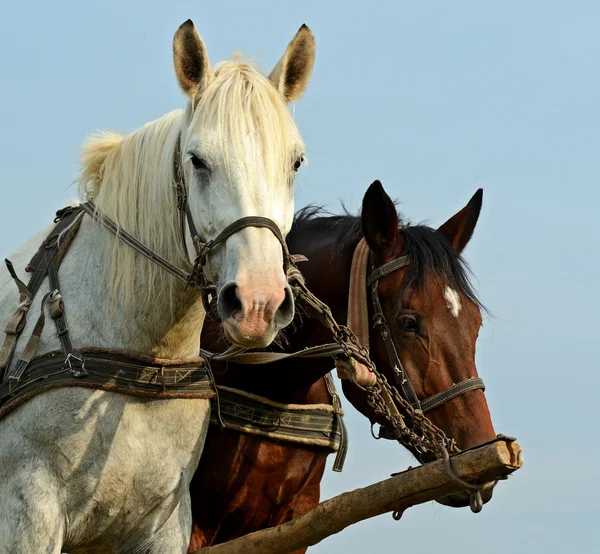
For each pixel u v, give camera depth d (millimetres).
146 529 7859
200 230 7219
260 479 9578
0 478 7477
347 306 9547
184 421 7910
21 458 7402
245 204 6949
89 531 7656
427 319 8898
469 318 8977
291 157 7289
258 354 8859
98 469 7477
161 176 7820
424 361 8859
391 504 7156
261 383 9664
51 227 8617
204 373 8156
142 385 7684
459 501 8562
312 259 9891
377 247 9297
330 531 7375
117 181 8109
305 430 9758
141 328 7840
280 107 7344
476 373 8867
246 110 7191
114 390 7555
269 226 6918
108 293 7828
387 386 8445
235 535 9703
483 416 8680
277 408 9656
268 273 6719
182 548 7988
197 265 7188
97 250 8008
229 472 9461
